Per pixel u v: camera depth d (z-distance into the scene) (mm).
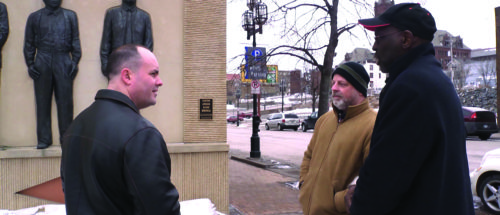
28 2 4137
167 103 4508
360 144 2205
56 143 4172
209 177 4438
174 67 4527
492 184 5504
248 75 8734
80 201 1402
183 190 4348
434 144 1406
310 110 52438
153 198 1359
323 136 2520
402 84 1466
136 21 4227
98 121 1464
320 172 2383
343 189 2227
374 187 1457
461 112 1528
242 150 15164
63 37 4062
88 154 1413
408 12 1612
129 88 1616
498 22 20984
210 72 4531
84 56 4238
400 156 1402
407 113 1410
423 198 1415
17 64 4105
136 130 1441
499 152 5508
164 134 4492
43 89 4020
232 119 53125
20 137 4121
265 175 8703
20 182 3988
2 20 4004
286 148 15516
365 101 2375
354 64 2404
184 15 4496
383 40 1679
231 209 5398
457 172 1424
